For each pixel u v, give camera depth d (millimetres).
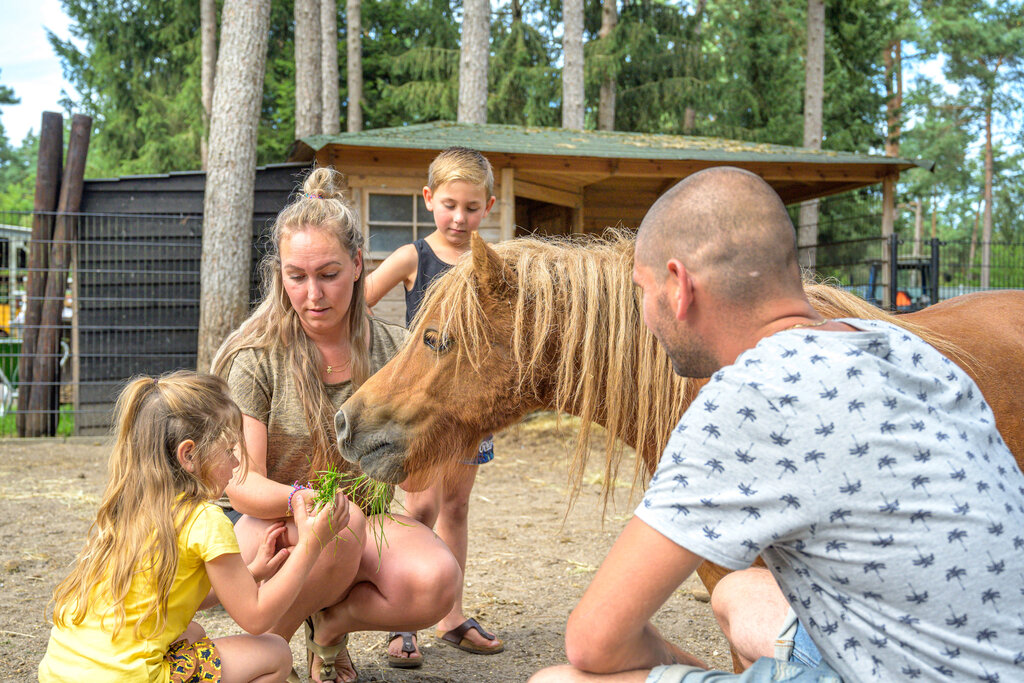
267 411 2418
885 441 1266
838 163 10047
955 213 55562
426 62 22438
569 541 4816
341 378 2521
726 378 1344
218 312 8492
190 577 1956
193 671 1948
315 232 2297
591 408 2166
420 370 2176
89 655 1853
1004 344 2377
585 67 20719
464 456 2240
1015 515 1322
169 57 25344
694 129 24375
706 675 1515
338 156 8891
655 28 22656
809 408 1276
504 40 22266
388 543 2498
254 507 2270
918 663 1296
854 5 20359
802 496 1276
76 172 8648
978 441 1369
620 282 2168
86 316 8734
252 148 8602
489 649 3150
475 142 9305
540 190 10172
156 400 1947
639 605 1378
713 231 1391
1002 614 1284
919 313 2701
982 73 33781
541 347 2125
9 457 7418
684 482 1354
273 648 2125
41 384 8555
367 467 2170
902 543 1267
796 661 1595
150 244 8758
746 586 1886
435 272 3225
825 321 1424
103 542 1912
